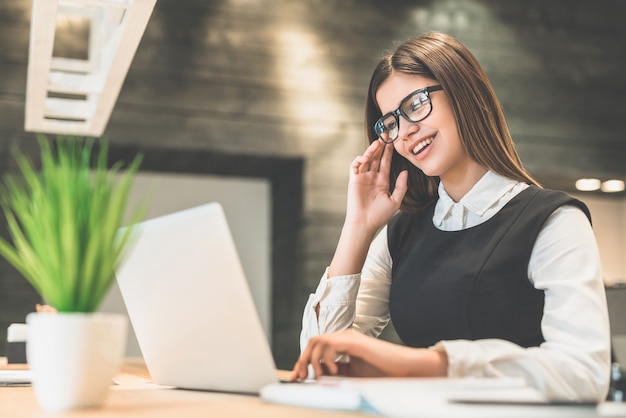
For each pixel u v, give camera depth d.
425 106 1.52
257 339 1.07
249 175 5.39
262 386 1.10
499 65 5.38
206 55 4.82
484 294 1.43
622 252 6.04
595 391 1.13
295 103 4.95
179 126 4.71
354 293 1.53
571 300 1.26
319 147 4.95
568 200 1.41
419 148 1.55
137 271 1.23
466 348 1.07
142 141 4.62
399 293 1.59
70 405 0.91
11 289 4.37
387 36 5.19
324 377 1.10
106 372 0.93
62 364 0.90
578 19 5.58
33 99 2.52
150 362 1.32
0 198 4.29
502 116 1.56
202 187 5.42
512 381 0.92
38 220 0.90
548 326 1.26
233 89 4.84
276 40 4.96
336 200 4.94
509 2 5.45
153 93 4.68
